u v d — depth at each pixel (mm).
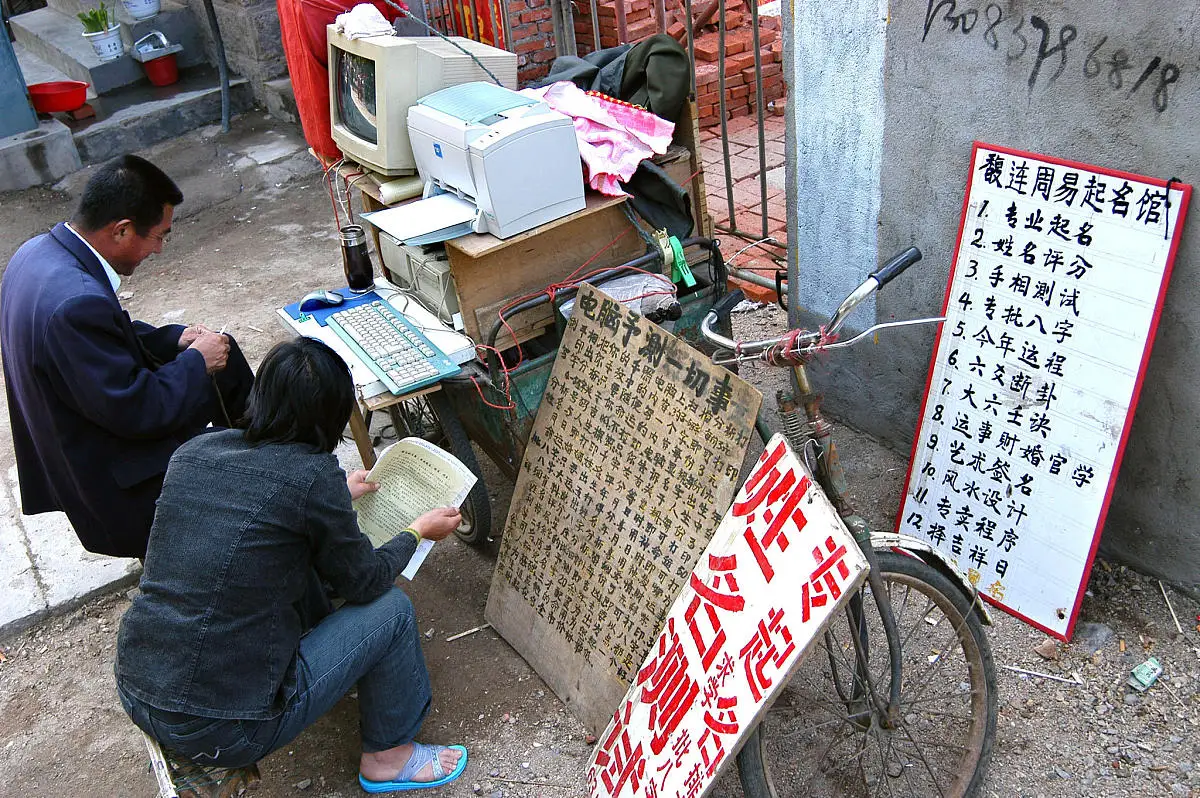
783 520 2100
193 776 2352
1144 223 2391
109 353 2576
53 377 2572
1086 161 2506
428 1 5805
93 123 7188
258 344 4941
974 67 2678
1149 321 2432
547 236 3059
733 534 2232
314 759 2867
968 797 2400
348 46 3311
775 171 5266
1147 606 2816
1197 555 2703
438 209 2992
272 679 2262
